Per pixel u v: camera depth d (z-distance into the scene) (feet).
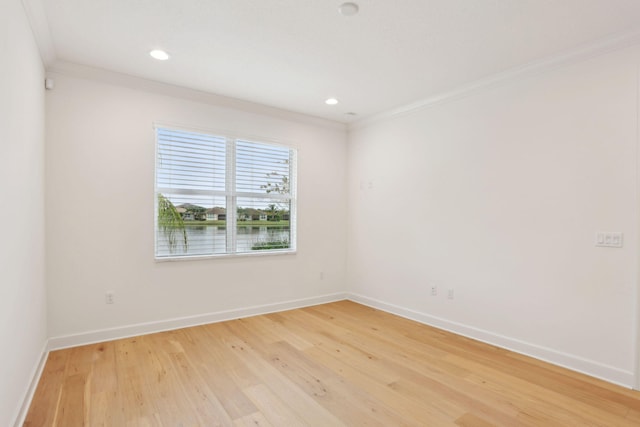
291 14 7.54
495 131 10.78
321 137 15.72
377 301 14.90
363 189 15.69
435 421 6.70
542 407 7.21
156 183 11.75
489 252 10.89
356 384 8.14
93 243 10.48
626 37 8.06
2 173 5.39
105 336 10.66
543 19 7.61
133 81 11.02
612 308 8.36
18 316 6.48
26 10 6.90
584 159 8.87
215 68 10.33
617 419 6.79
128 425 6.48
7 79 5.61
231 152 13.34
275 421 6.66
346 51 9.22
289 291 14.78
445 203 12.22
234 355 9.73
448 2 7.04
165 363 9.14
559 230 9.32
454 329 11.82
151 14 7.56
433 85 11.51
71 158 10.15
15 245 6.26
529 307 9.91
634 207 8.05
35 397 7.38
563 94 9.25
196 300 12.39
